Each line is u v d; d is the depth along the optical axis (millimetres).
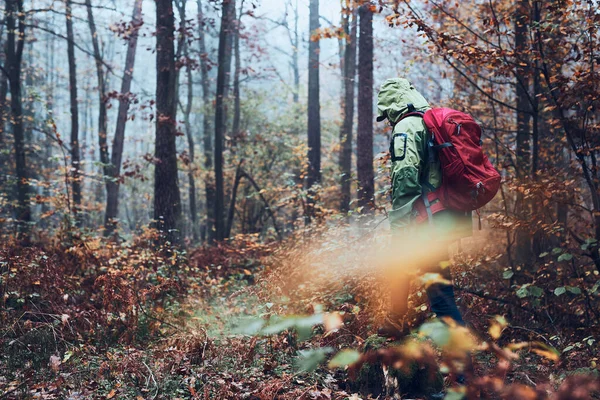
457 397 1725
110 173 21422
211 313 6105
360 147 12414
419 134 3494
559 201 5391
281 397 3479
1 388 3781
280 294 5211
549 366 3898
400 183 3408
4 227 11688
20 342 4410
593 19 5238
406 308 3777
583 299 5094
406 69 8250
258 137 21875
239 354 4270
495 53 5902
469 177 3375
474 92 7996
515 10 6527
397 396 3533
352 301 5117
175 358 4180
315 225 8188
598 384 1503
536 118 6367
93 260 7316
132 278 6531
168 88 11914
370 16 12438
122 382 3916
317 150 18141
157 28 12055
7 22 15406
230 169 22438
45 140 27141
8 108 21594
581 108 5520
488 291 5375
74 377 3984
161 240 9359
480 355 3834
